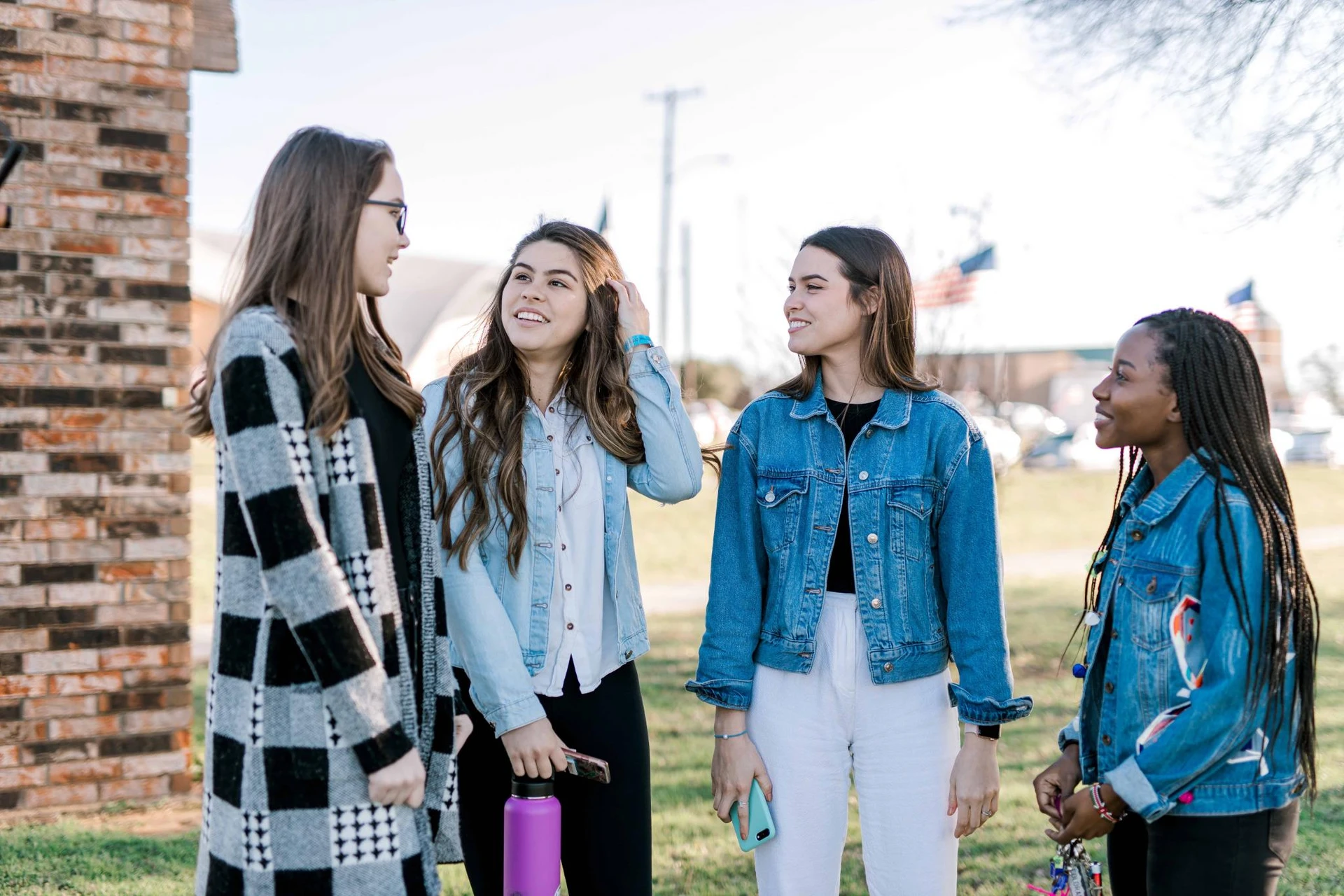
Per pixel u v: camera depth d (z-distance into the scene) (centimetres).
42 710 440
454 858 212
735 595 263
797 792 254
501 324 258
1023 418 2327
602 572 257
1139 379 217
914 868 251
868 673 253
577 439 260
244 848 185
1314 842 400
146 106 451
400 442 208
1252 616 201
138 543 453
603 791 252
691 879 373
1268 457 212
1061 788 230
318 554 181
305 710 185
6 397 432
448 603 244
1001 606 252
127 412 450
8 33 429
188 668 463
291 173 197
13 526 435
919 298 1066
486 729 250
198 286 2300
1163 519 214
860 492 255
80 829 421
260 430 182
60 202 438
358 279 203
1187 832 205
